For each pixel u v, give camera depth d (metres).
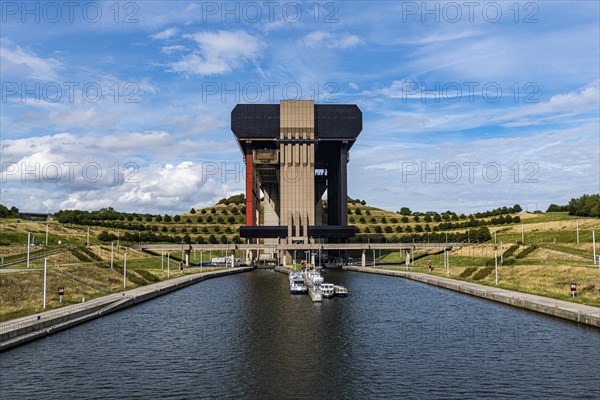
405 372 50.03
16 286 85.25
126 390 44.66
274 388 45.66
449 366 51.75
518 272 119.00
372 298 105.19
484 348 58.44
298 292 114.75
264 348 59.97
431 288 123.94
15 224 194.38
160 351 58.16
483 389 44.66
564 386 44.84
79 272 111.62
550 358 53.09
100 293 99.12
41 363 52.03
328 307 92.75
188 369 51.12
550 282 102.00
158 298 105.62
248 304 97.00
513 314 78.56
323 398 43.16
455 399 42.44
